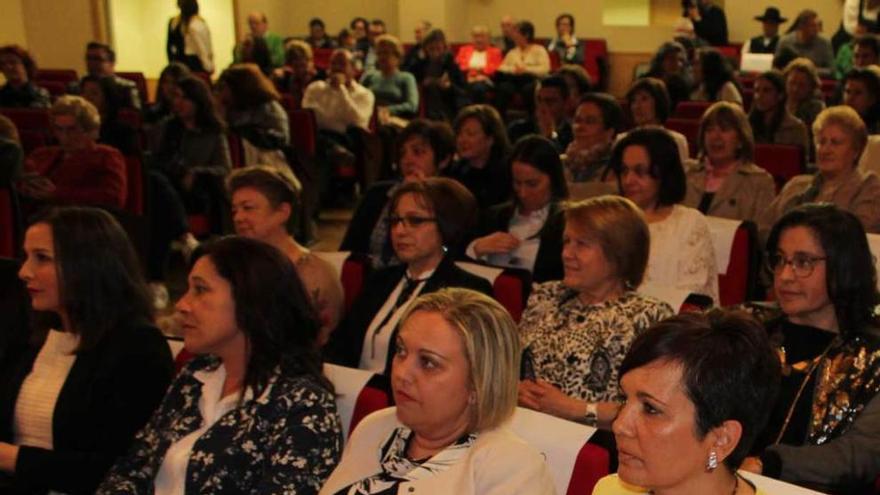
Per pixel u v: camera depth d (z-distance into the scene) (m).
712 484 1.31
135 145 5.18
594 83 12.45
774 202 3.96
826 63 9.59
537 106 5.48
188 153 5.61
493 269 3.00
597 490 1.53
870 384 2.01
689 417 1.26
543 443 1.79
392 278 2.93
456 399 1.66
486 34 11.59
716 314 1.35
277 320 1.99
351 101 7.36
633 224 2.39
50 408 2.28
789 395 2.13
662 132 3.24
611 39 12.97
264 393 1.94
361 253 3.46
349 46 12.08
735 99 7.44
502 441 1.66
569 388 2.38
